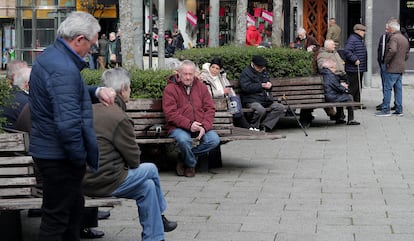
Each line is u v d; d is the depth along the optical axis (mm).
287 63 19016
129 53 17203
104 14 37906
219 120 13234
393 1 37062
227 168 13570
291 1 40250
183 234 9172
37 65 7035
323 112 22422
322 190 11641
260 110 17125
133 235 9211
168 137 12805
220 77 16344
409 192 11477
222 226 9547
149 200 8438
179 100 12727
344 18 39562
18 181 7875
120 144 8305
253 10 39031
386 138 17031
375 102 24562
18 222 8508
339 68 20094
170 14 39375
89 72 13336
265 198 11117
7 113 9570
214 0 23016
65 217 7207
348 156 14719
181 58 18375
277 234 9133
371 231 9242
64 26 7055
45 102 6992
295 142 16547
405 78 35125
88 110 7117
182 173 12852
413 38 37281
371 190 11625
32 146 7109
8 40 41875
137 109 12766
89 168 8078
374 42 37125
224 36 39188
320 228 9398
